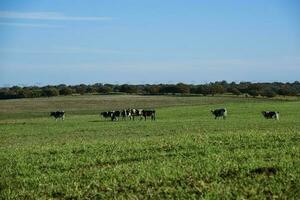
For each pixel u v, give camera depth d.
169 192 16.58
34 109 108.31
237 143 26.12
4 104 121.19
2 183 19.59
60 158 24.27
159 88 167.12
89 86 178.38
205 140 28.06
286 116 68.75
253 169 18.58
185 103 119.69
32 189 18.36
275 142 25.77
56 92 157.25
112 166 21.56
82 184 18.34
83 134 45.28
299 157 20.72
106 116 73.62
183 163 20.73
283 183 16.61
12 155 26.28
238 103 112.56
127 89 172.88
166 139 30.77
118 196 16.62
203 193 16.08
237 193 15.85
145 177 18.52
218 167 19.31
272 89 156.25
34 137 44.00
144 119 72.25
